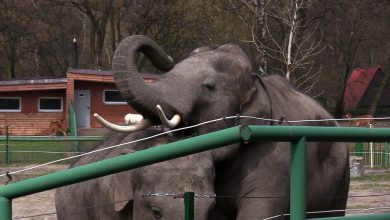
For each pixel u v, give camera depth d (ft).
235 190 24.06
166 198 19.43
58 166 86.69
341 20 167.53
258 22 96.68
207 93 23.36
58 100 152.76
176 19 184.03
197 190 19.56
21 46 205.87
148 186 19.89
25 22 189.57
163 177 19.76
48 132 152.15
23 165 89.40
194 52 24.98
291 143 14.02
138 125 22.94
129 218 21.44
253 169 23.99
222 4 131.64
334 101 228.43
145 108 22.61
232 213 24.57
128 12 186.91
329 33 167.32
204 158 20.25
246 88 24.31
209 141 12.81
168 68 24.88
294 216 13.99
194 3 164.25
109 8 186.50
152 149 13.03
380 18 179.73
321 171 26.96
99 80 148.15
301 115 26.43
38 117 152.76
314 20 137.39
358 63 262.88
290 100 26.63
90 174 13.23
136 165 13.08
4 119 153.28
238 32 122.93
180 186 19.57
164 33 189.26
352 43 195.62
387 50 196.44
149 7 182.80
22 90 149.89
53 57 225.97
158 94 22.72
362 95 265.95
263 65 90.48
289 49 93.04
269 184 24.03
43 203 57.47
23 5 187.01
